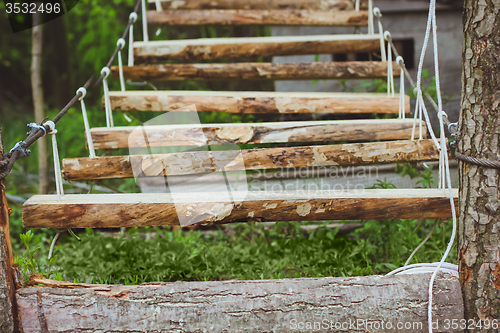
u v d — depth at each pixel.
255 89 6.18
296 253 3.14
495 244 1.60
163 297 1.69
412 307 1.69
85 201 1.88
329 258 2.99
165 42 3.41
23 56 8.38
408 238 2.88
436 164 3.75
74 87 7.57
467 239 1.67
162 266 2.91
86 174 2.12
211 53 3.38
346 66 3.25
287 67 3.30
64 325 1.66
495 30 1.54
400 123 2.55
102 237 3.33
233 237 3.55
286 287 1.73
